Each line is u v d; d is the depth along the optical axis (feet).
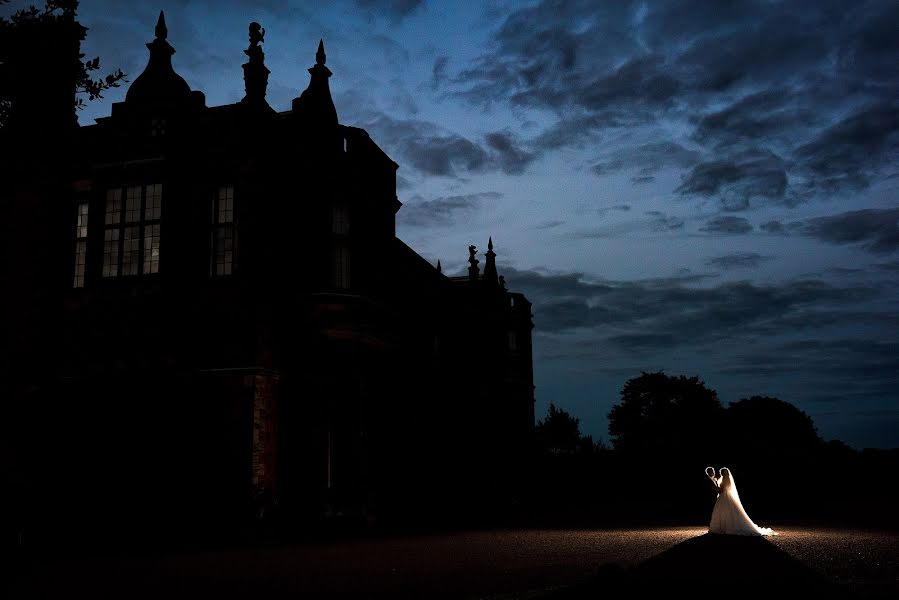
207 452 55.21
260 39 63.36
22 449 39.78
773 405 205.57
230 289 58.59
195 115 62.44
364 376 69.97
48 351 39.01
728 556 37.37
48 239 38.04
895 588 26.94
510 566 35.35
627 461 156.76
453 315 103.35
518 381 125.90
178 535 52.95
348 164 67.31
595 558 38.55
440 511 85.87
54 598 26.91
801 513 81.05
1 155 34.06
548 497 123.85
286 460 58.85
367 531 61.57
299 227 63.62
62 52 29.19
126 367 58.44
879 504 100.58
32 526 43.27
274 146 62.64
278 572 33.73
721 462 145.07
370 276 69.10
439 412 93.09
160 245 60.34
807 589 26.71
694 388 219.41
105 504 55.06
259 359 57.06
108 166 62.49
